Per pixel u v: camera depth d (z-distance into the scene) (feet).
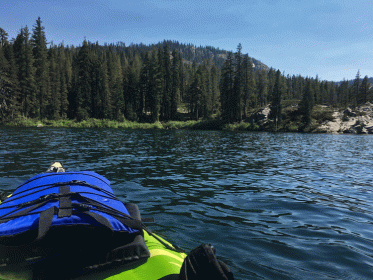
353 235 13.89
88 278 6.40
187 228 13.98
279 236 13.43
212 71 439.22
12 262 6.18
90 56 243.81
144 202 18.40
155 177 26.81
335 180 29.35
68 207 6.65
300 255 11.37
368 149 74.13
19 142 60.29
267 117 238.89
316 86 389.39
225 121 238.07
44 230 5.74
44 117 213.25
